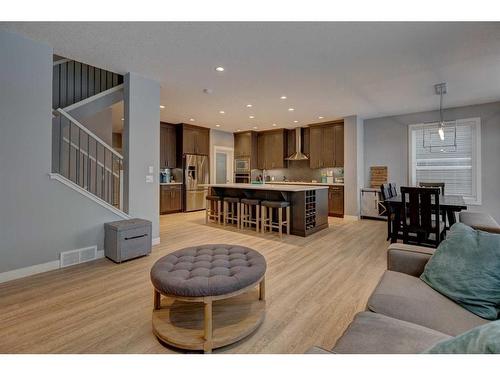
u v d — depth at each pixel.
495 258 1.34
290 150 8.02
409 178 5.77
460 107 5.20
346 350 0.96
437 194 3.05
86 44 2.76
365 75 3.58
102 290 2.38
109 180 4.48
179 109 5.48
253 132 8.33
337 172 7.16
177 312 1.92
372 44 2.74
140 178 3.64
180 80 3.79
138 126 3.61
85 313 1.99
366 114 5.89
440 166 5.46
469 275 1.34
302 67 3.33
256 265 1.88
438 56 3.02
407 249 1.80
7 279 2.55
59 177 2.89
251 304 2.04
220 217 5.64
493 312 1.20
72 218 3.01
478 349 0.61
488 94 4.43
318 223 4.89
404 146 5.86
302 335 1.74
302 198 4.48
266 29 2.47
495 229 2.17
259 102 4.92
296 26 2.41
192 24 2.39
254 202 4.86
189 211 7.34
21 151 2.61
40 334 1.72
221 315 1.88
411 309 1.27
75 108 3.81
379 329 1.08
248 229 5.04
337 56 3.02
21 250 2.64
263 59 3.11
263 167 8.35
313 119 6.48
